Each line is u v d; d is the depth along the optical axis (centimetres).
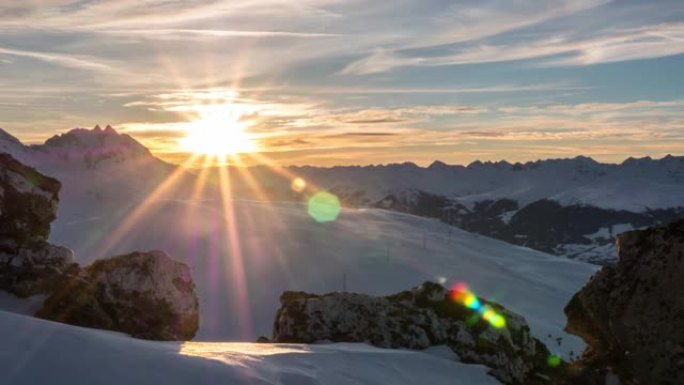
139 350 1132
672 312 1222
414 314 2030
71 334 1148
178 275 1897
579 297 1337
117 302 1767
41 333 1123
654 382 1209
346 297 2083
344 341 1983
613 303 1273
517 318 2141
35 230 1883
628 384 1234
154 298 1803
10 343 1062
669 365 1202
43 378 969
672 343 1209
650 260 1270
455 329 1992
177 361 1098
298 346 1644
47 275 1759
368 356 1602
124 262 1827
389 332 1973
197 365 1099
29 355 1027
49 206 1931
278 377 1168
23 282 1730
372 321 2005
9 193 1842
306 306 2056
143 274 1811
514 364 1953
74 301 1692
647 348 1226
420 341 1961
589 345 1355
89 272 1816
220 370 1102
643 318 1238
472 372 1731
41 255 1794
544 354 2125
